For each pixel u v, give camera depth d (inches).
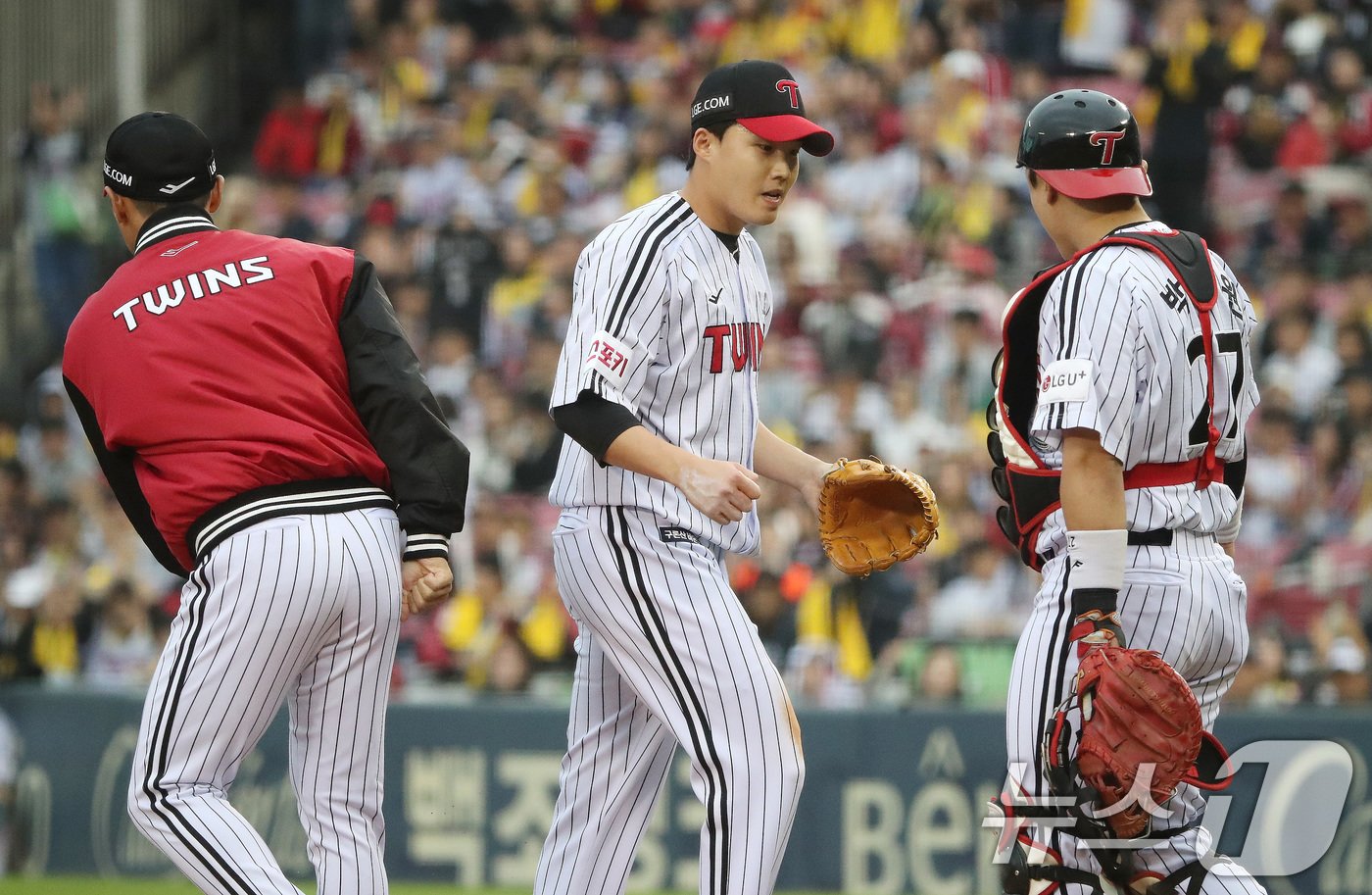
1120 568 502.3
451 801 1208.2
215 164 566.3
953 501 1368.1
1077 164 528.1
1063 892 514.6
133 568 1530.5
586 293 546.0
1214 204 1733.5
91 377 536.4
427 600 542.6
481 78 2076.8
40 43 2046.0
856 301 1593.3
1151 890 511.8
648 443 518.3
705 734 539.2
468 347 1686.8
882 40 1990.7
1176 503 517.0
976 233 1673.2
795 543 1342.3
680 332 546.0
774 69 549.6
